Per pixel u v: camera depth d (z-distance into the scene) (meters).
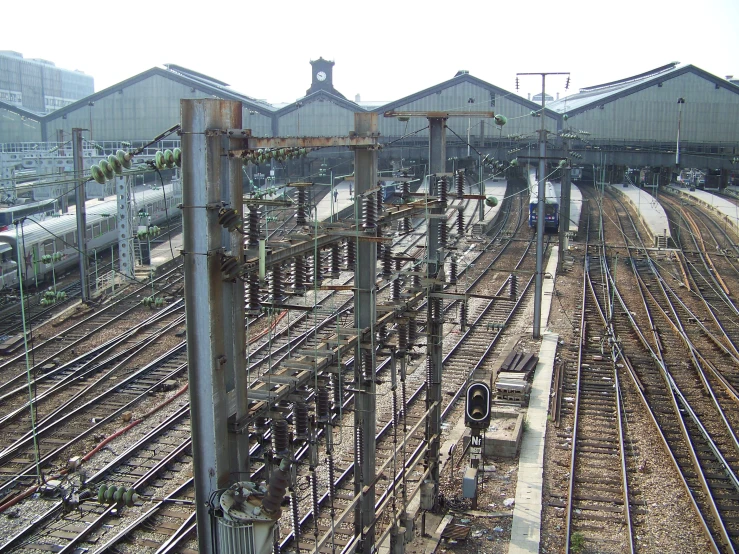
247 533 7.55
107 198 43.41
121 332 26.03
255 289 9.02
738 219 52.53
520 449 16.58
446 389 20.77
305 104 60.47
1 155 43.28
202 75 70.75
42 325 26.97
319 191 56.06
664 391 20.91
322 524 13.38
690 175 82.94
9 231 31.27
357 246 11.08
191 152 7.46
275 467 9.30
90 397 19.88
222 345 7.82
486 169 64.81
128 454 16.19
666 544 12.84
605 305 31.34
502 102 61.59
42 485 14.45
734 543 12.89
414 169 61.38
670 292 34.22
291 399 9.44
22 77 110.56
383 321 12.12
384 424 17.97
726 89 63.88
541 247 25.58
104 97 60.16
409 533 12.40
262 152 9.86
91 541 12.80
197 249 7.54
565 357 23.98
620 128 63.84
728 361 23.84
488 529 13.32
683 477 15.14
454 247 14.95
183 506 14.04
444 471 15.68
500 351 24.50
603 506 14.17
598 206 59.84
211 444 7.76
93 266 36.81
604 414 19.05
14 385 20.78
